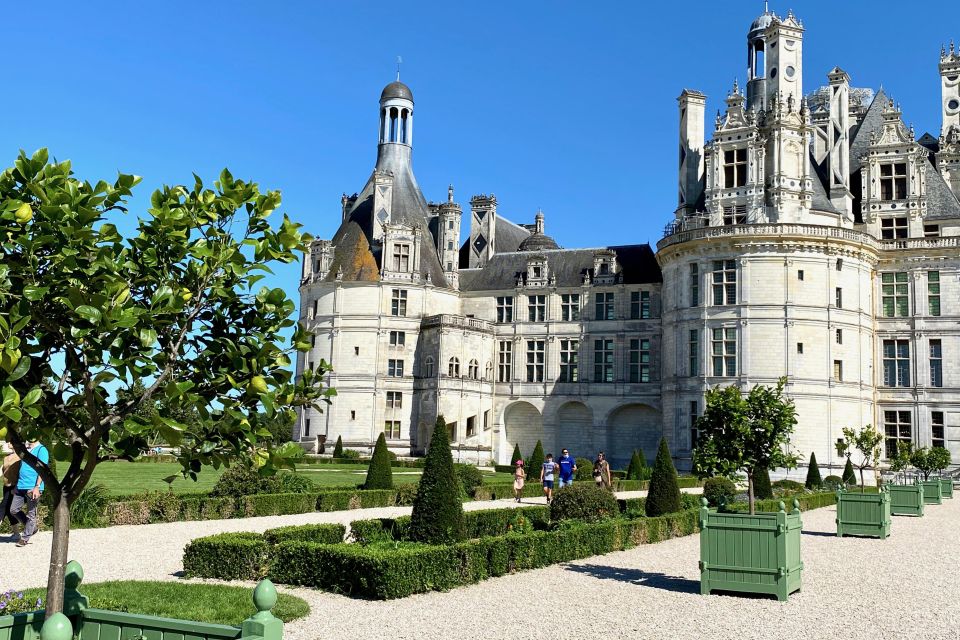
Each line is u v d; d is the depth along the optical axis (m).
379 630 15.29
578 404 77.06
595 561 24.23
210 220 11.17
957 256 66.62
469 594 18.78
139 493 34.34
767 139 66.38
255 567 19.38
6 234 9.84
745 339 62.81
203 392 10.95
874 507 31.80
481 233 86.12
